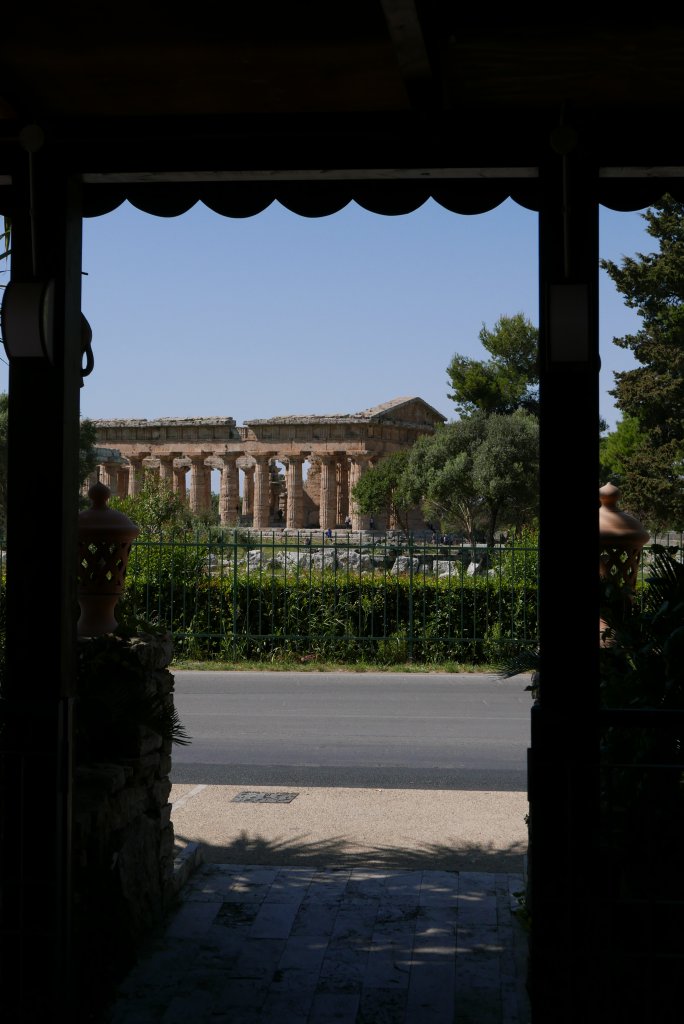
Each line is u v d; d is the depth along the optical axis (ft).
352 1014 12.93
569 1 9.74
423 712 38.68
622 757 13.82
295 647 52.54
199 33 10.11
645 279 122.83
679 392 120.98
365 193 13.05
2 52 10.63
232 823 22.11
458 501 150.10
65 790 12.43
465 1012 13.00
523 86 11.34
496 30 9.95
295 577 53.47
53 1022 12.04
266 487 215.72
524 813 23.03
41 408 12.32
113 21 9.85
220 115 12.30
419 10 9.00
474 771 28.50
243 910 16.69
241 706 39.88
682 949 12.44
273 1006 13.17
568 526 11.53
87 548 17.92
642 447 122.93
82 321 13.32
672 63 10.69
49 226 12.42
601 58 10.59
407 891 17.56
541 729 11.58
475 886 17.81
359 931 15.76
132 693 15.58
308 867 18.95
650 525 115.34
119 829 14.80
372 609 51.96
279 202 13.23
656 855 12.98
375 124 12.15
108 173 12.53
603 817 13.34
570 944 11.56
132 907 15.06
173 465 230.27
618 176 12.69
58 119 12.41
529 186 12.78
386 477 173.78
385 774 28.04
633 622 15.90
